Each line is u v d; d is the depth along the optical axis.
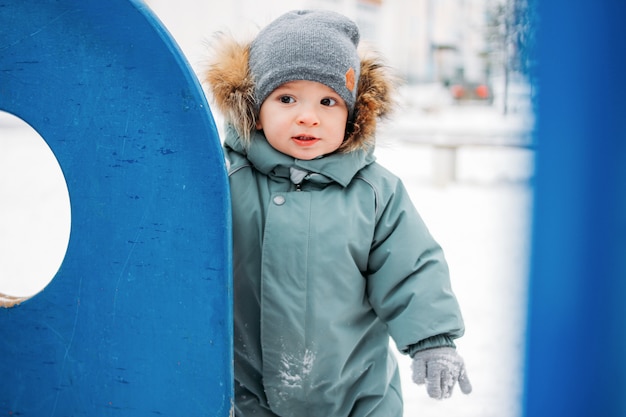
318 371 1.17
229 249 0.98
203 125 0.96
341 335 1.17
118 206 1.00
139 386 1.02
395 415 1.25
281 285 1.15
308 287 1.15
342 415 1.22
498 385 2.06
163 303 1.00
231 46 1.21
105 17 0.97
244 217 1.19
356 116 1.20
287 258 1.15
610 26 0.83
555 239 0.89
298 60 1.13
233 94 1.18
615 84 0.84
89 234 1.01
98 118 0.99
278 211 1.17
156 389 1.01
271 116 1.16
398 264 1.18
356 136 1.20
